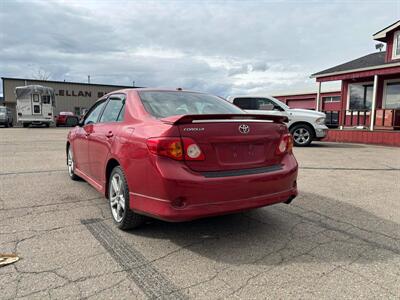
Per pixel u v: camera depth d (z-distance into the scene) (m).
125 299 2.16
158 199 2.78
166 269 2.56
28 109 25.91
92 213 3.85
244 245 3.02
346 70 15.76
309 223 3.61
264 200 3.06
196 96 4.09
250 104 11.62
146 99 3.68
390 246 3.01
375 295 2.23
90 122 4.73
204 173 2.81
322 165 7.43
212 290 2.28
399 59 15.00
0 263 2.58
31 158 8.19
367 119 16.83
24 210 3.92
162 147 2.75
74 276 2.43
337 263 2.68
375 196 4.73
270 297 2.20
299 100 30.00
